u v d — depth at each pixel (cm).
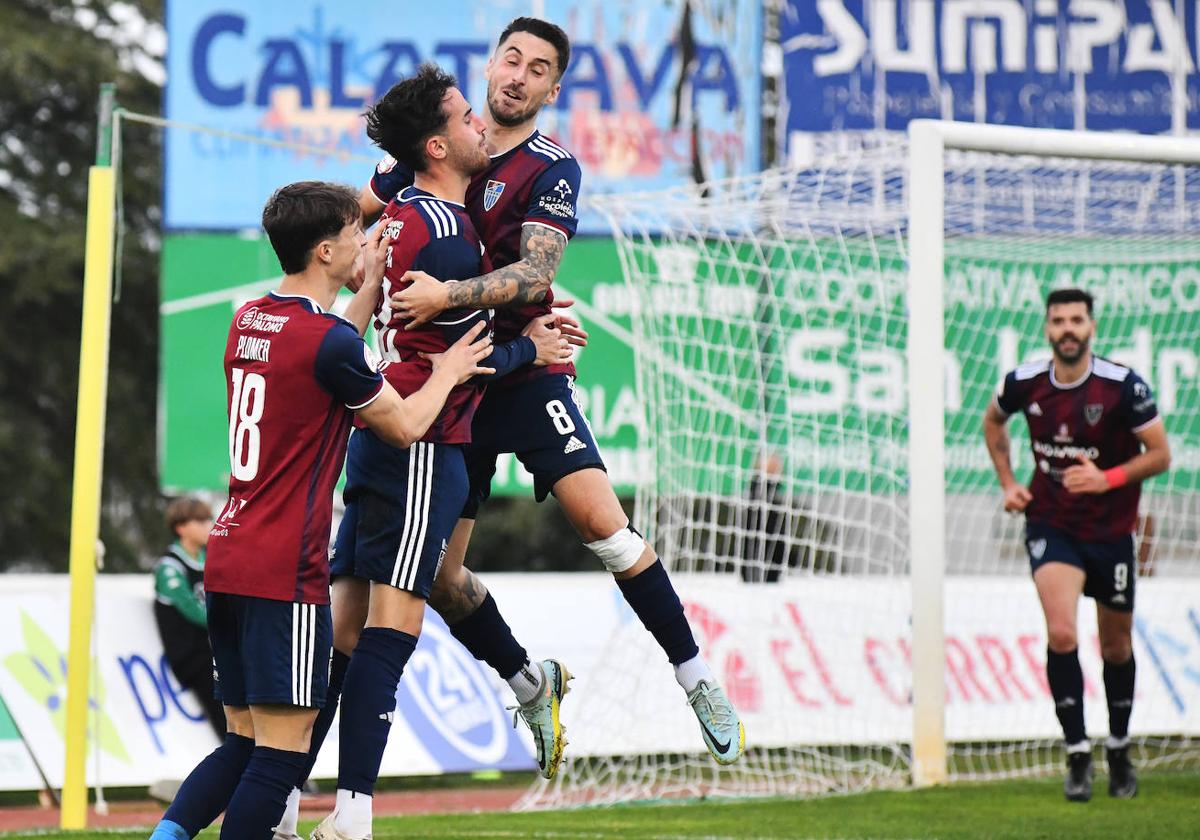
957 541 4212
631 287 3425
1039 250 4222
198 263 4212
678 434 3675
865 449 3884
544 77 1841
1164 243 4209
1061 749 3691
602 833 2431
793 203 3584
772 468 3778
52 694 3178
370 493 1758
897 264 4106
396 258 1758
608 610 3512
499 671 2006
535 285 1778
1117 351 4281
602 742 3219
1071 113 4503
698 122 4397
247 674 1628
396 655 1736
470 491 1936
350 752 1703
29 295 7206
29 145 7975
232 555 1627
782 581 3416
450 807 3119
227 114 4238
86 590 2634
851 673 3397
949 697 3453
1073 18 4500
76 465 2648
